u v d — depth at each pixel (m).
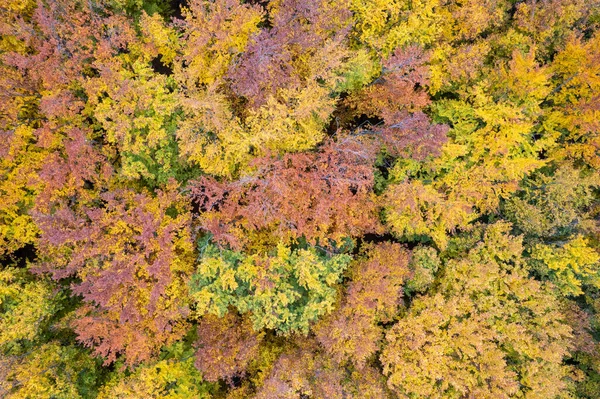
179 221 14.20
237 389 16.34
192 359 16.17
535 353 14.91
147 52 14.41
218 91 15.14
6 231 15.45
